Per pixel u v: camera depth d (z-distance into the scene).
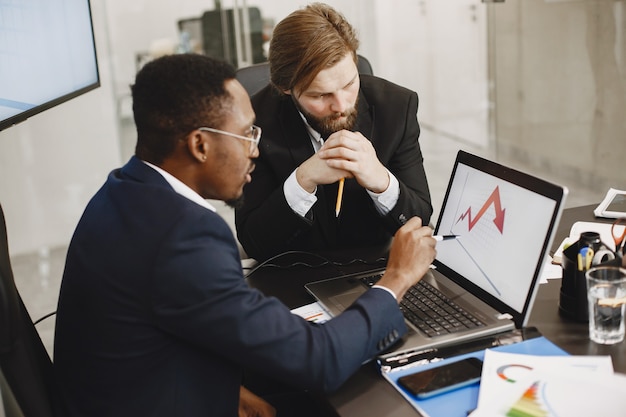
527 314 1.21
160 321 1.05
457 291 1.37
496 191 1.35
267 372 1.07
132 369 1.09
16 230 3.31
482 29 4.23
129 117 3.77
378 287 1.21
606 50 3.58
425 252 1.26
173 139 1.10
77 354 1.13
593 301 1.16
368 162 1.57
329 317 1.32
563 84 3.88
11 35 2.17
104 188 1.19
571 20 3.75
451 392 1.05
